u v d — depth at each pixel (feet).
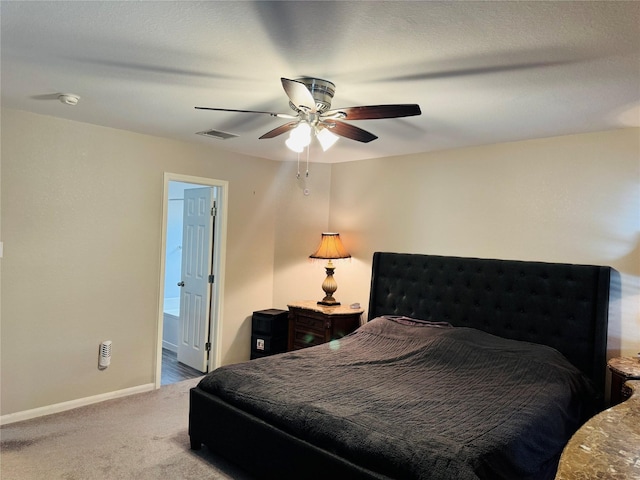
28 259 10.73
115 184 12.17
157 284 13.28
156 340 13.33
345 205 16.30
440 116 9.72
